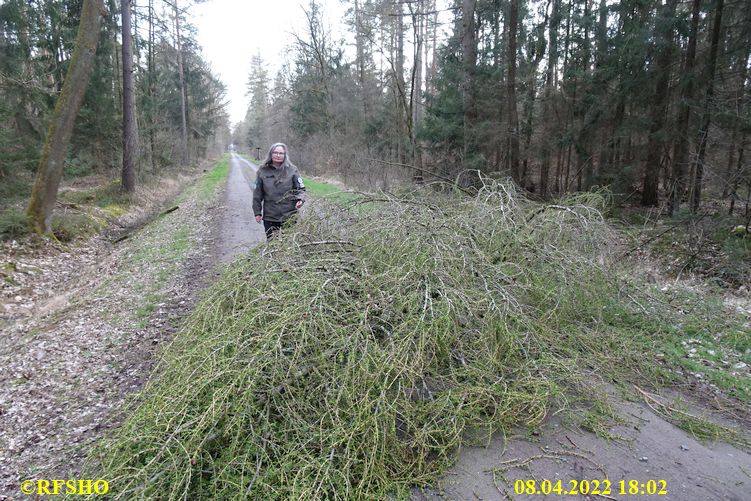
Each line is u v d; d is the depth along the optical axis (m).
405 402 2.61
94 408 3.30
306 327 2.76
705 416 3.01
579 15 13.12
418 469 2.42
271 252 3.85
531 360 3.21
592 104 12.07
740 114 8.02
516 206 4.64
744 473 2.49
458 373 3.00
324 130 25.75
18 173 11.04
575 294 4.11
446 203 5.21
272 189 5.18
